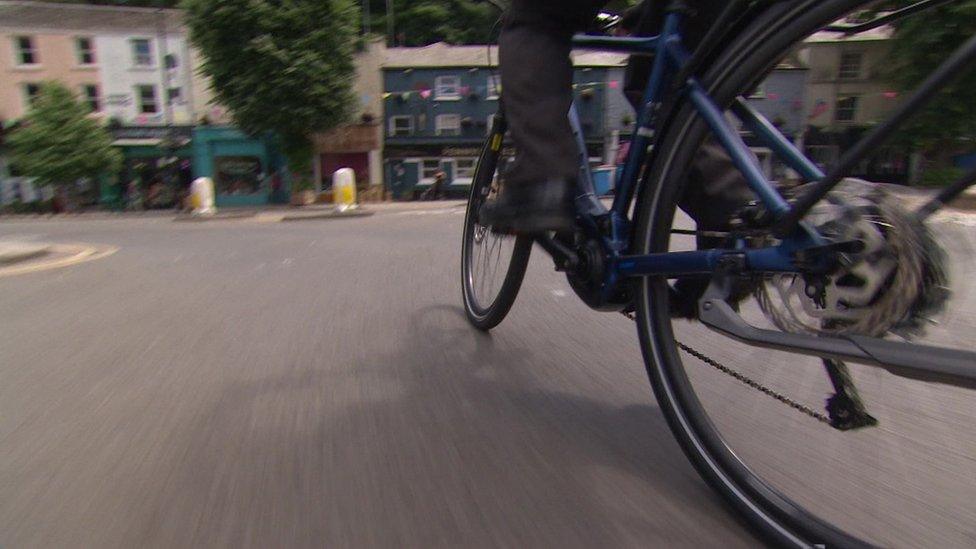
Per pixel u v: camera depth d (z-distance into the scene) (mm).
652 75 1828
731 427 1813
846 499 1507
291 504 1636
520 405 2264
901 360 1148
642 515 1545
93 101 32000
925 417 1783
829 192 1283
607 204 1980
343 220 14719
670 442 1946
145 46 31562
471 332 3258
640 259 1736
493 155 3002
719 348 2127
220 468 1843
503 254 2945
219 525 1550
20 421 2230
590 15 1851
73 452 1972
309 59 23719
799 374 1751
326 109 24906
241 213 19938
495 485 1707
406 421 2146
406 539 1476
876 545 1219
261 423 2162
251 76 23969
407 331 3309
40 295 4668
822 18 1272
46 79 31734
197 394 2459
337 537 1487
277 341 3197
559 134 1806
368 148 30406
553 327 3305
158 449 1979
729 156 1491
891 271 1217
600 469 1782
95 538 1509
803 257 1346
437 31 36688
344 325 3484
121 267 6074
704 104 1535
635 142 1861
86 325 3656
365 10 36938
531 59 1840
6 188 32562
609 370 2621
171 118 31375
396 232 9750
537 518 1547
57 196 30922
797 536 1339
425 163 31125
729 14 1434
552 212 1764
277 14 23625
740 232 1538
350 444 1980
